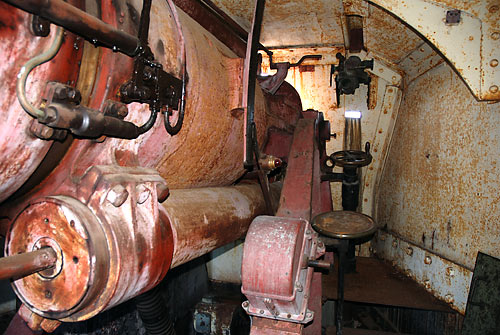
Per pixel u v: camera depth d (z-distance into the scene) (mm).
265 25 3043
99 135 803
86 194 795
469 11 2076
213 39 1559
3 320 2541
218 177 1603
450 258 2416
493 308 1960
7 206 942
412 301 2482
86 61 819
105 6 843
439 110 2646
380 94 3461
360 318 3113
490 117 2133
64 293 748
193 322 3088
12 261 662
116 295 798
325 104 3590
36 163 792
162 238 921
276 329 1346
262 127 1914
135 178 870
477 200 2195
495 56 2061
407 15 2203
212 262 3498
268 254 1245
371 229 1785
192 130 1247
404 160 3117
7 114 679
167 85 1001
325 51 3436
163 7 1119
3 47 645
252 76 1418
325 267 1342
